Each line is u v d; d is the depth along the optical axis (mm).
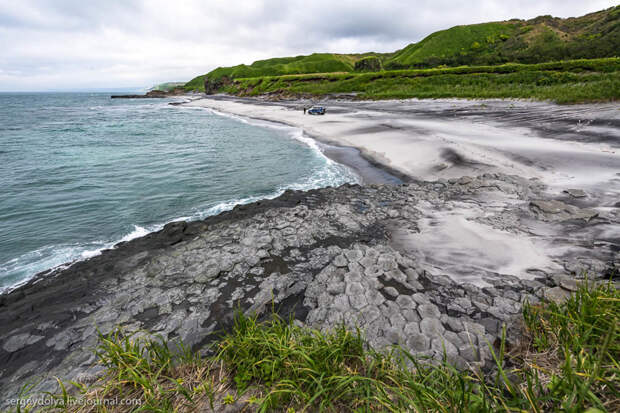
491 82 47562
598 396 1938
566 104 24766
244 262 6531
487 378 3061
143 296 5590
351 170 15695
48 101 131500
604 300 3043
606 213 7461
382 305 4828
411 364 3463
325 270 6004
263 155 20031
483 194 9875
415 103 41656
